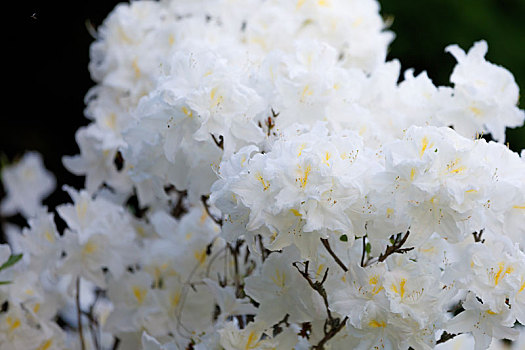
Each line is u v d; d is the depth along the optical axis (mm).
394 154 1067
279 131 1200
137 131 1210
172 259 1327
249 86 1208
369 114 1250
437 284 1104
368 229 1100
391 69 1286
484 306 1105
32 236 1309
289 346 1175
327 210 1068
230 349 1171
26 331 1280
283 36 1368
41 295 1305
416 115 1267
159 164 1209
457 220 1067
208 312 1301
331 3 1383
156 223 1347
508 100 1256
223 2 1407
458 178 1063
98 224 1318
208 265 1311
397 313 1097
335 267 1153
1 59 1325
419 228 1075
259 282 1172
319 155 1076
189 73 1175
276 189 1073
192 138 1171
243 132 1176
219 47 1257
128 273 1330
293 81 1214
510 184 1083
